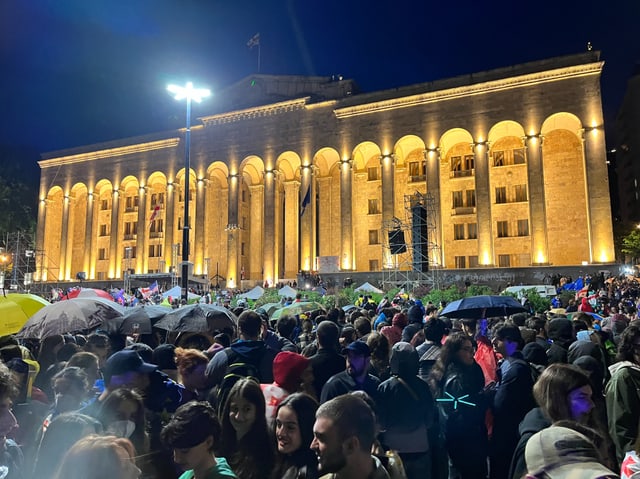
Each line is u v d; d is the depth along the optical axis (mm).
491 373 8531
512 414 6324
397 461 4000
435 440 6648
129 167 69625
